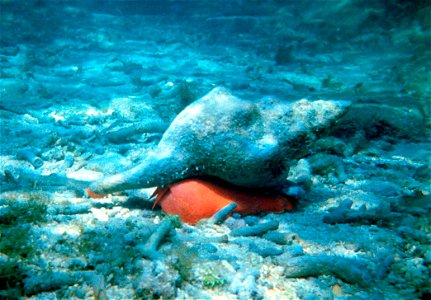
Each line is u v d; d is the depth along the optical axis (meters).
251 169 0.51
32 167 0.71
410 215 0.55
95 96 1.27
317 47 2.40
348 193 0.63
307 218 0.55
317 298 0.40
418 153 0.85
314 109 0.52
